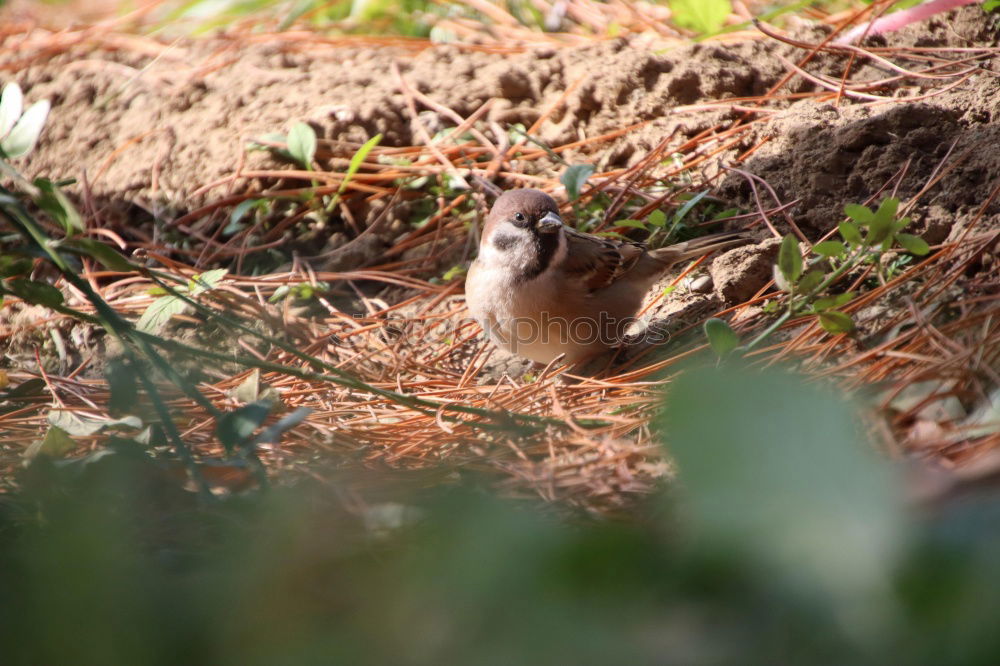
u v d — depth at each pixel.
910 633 1.69
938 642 1.67
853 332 7.15
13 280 6.10
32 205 10.85
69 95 12.43
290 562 2.26
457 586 1.86
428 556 1.96
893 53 10.90
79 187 11.23
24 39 14.46
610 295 8.65
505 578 1.83
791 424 1.63
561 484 5.37
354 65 12.35
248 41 13.52
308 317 9.48
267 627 2.11
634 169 10.28
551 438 6.33
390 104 11.16
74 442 5.92
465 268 9.83
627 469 5.48
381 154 10.87
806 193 9.13
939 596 1.67
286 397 7.82
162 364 5.79
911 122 9.02
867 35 10.80
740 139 10.11
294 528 2.35
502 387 8.02
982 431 5.19
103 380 8.20
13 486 5.78
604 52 11.80
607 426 6.48
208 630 2.10
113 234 10.26
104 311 5.96
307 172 10.63
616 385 7.39
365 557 2.95
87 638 1.92
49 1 16.78
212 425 6.98
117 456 5.13
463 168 10.67
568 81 11.35
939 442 5.14
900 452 5.09
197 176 11.00
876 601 1.69
